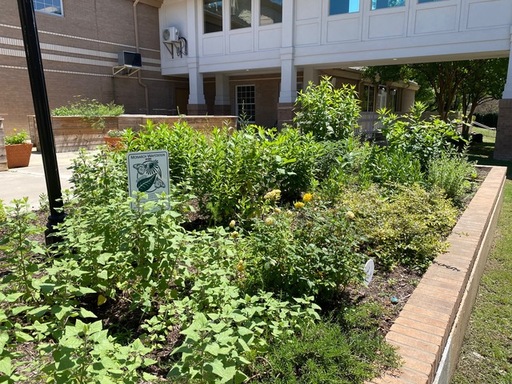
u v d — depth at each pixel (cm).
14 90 1194
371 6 1139
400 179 468
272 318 190
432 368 168
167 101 1722
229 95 1734
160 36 1634
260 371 166
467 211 409
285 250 220
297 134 479
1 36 1147
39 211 404
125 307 223
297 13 1260
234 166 357
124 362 133
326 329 189
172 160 407
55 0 1275
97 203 289
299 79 1521
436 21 1051
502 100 1032
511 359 269
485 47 999
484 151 1402
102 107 1152
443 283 246
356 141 568
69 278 175
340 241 229
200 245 220
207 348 123
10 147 789
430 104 2611
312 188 401
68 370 121
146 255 200
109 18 1442
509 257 430
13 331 166
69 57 1332
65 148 1023
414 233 310
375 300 236
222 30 1454
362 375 161
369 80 1723
